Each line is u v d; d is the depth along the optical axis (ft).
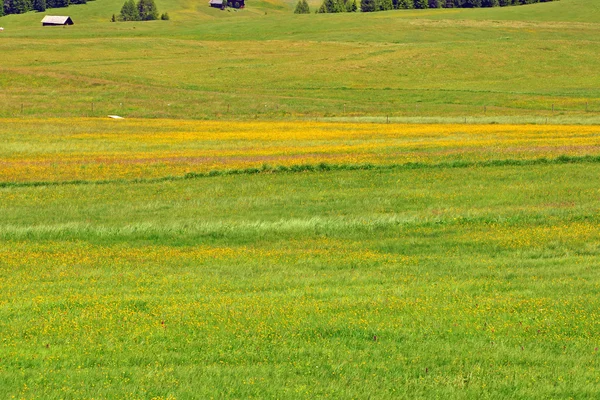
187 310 102.94
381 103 553.64
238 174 264.31
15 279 128.36
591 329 93.66
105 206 213.66
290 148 323.16
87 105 510.58
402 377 76.84
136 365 80.84
